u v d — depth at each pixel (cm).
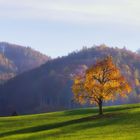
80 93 8531
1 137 7212
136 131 6581
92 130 7000
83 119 8269
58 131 7219
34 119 9238
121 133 6500
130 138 5978
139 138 5941
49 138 6606
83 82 8519
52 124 8194
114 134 6456
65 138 6469
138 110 8681
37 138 6725
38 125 8369
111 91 8462
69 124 7925
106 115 8362
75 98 8581
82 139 6206
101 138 6159
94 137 6322
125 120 7631
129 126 7069
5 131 8044
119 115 8206
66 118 9025
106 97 8481
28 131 7788
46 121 8856
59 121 8688
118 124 7331
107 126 7250
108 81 8488
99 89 8412
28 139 6731
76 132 6950
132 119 7669
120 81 8462
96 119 8050
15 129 8200
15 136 7150
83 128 7281
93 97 8519
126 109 9231
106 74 8475
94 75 8494
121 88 8450
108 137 6209
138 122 7356
